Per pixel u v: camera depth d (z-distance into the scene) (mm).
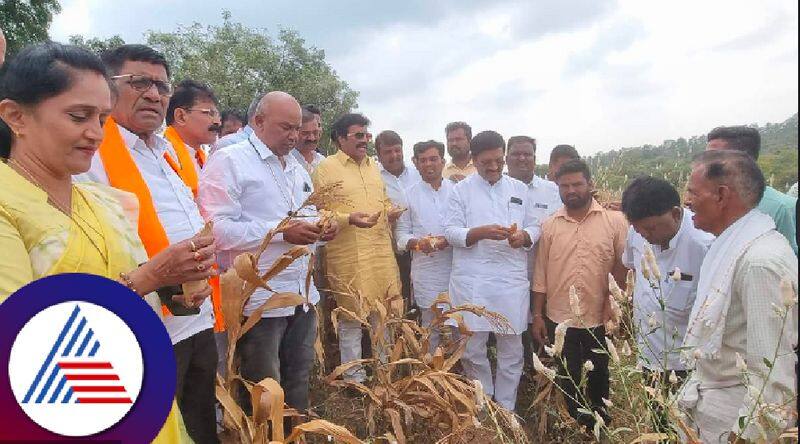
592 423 3336
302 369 3137
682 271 2729
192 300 1630
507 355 3869
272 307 2432
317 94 18734
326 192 2732
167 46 19172
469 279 3877
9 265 1119
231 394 2676
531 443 3359
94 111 1306
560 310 3514
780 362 1832
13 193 1190
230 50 19000
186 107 3588
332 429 2102
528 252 4121
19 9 14734
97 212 1398
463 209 4027
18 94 1246
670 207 2643
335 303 4238
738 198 2027
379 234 4121
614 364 1976
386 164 4762
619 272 3438
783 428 1694
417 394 3080
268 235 2391
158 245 2148
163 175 2428
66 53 1285
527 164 4281
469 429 2797
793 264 1869
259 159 3025
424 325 4414
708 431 2088
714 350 2018
